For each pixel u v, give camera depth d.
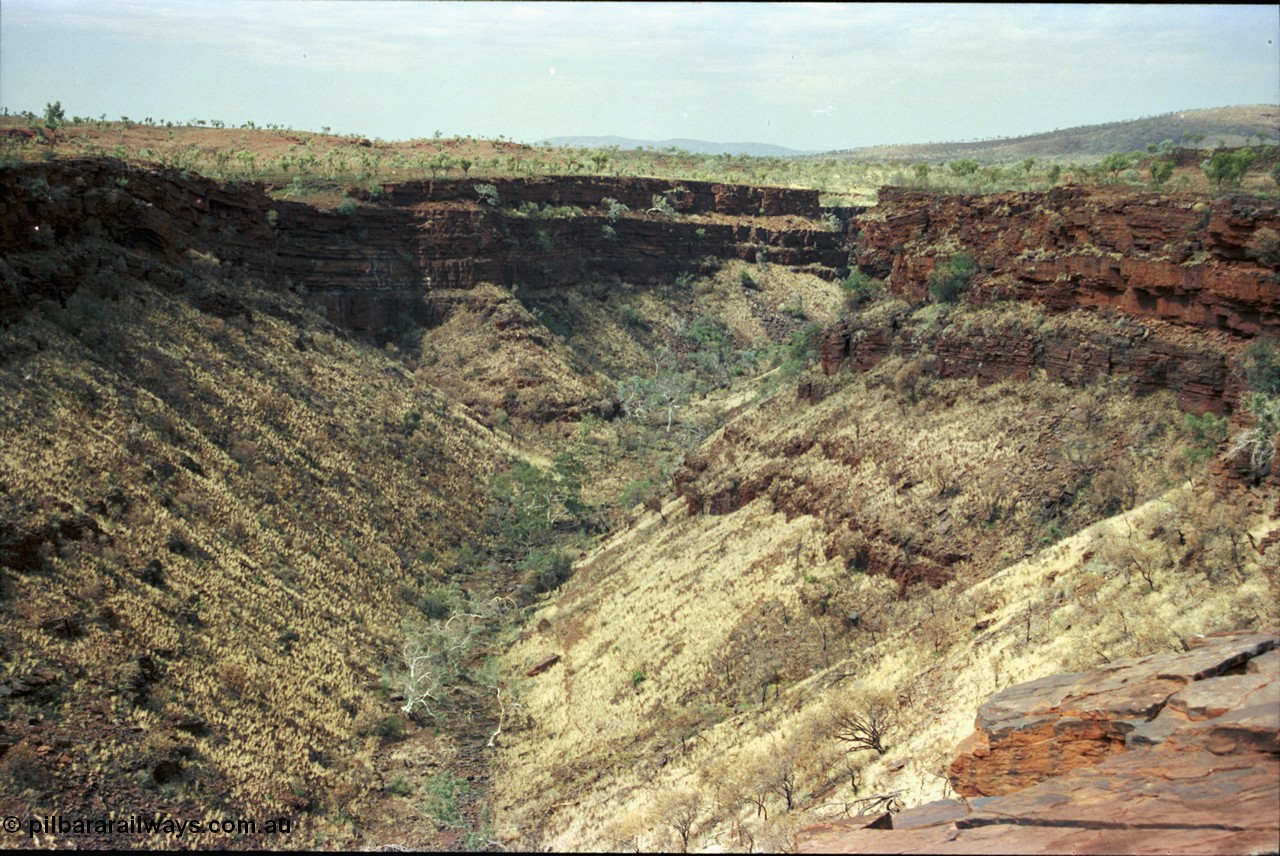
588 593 78.94
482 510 100.12
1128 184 70.69
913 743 39.09
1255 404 50.09
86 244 88.00
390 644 70.81
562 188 162.75
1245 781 18.16
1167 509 47.09
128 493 65.75
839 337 83.38
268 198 119.88
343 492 86.75
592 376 138.62
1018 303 70.12
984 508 58.38
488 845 47.84
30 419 65.88
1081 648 38.47
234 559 67.81
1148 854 16.20
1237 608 36.25
